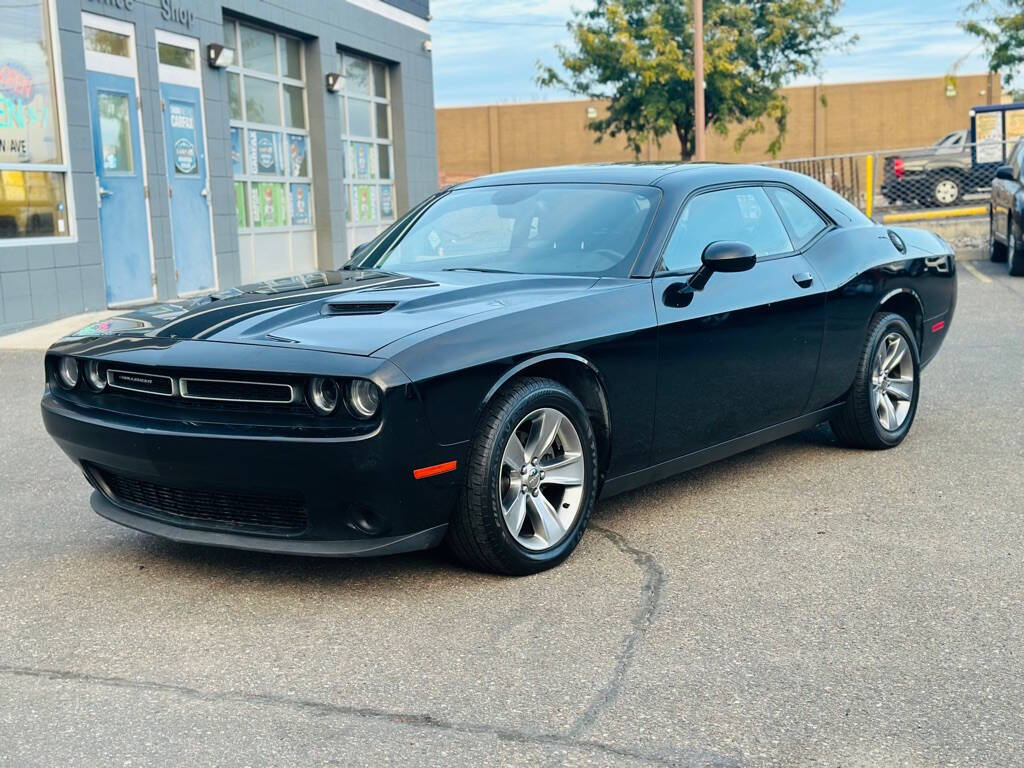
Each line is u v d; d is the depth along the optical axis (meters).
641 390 4.11
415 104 18.55
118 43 11.30
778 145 29.58
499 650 3.17
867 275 5.30
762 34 28.70
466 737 2.65
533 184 4.92
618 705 2.82
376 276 4.39
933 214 21.30
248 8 13.66
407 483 3.37
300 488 3.35
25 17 10.04
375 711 2.80
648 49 28.39
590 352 3.88
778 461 5.41
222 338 3.60
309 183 15.75
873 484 4.94
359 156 17.23
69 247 10.55
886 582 3.70
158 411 3.56
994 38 26.33
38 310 10.23
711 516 4.49
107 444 3.62
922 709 2.78
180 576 3.85
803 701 2.83
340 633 3.32
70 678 3.03
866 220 5.68
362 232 17.41
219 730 2.71
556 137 48.66
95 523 4.55
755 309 4.58
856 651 3.14
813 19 28.33
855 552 4.01
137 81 11.55
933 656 3.10
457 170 49.72
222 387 3.46
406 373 3.32
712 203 4.71
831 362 5.11
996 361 8.12
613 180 4.73
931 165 23.00
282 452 3.30
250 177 14.33
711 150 47.03
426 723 2.73
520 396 3.63
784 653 3.13
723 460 5.44
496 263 4.46
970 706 2.79
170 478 3.53
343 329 3.55
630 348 4.03
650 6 28.66
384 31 17.31
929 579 3.72
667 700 2.84
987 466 5.21
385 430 3.28
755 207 4.96
